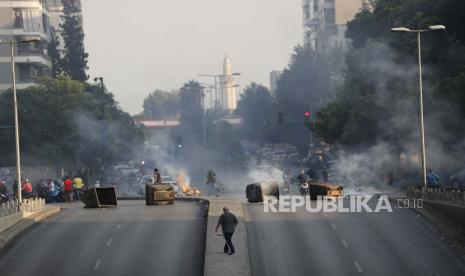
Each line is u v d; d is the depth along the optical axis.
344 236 100.12
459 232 100.31
